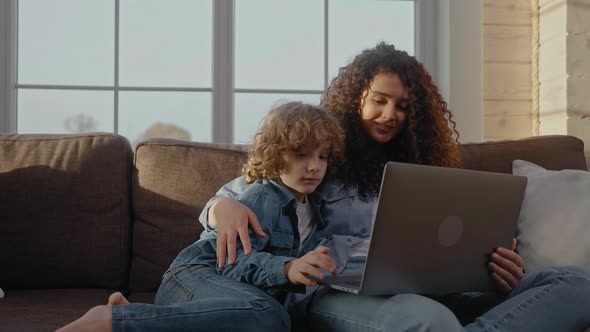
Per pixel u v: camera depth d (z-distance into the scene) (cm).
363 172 183
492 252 153
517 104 289
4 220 193
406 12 300
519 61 289
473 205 143
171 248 196
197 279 154
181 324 132
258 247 156
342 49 295
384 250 133
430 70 297
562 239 189
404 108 195
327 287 154
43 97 276
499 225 151
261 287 149
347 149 185
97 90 279
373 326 136
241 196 165
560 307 142
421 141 199
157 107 283
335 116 191
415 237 136
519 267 153
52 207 195
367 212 180
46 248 193
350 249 171
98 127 279
